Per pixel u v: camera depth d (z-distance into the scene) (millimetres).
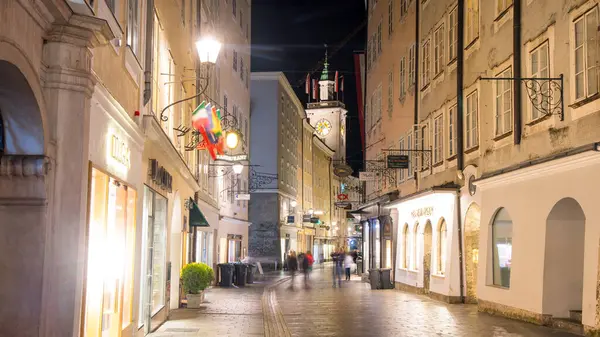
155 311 15867
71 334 7668
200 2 25109
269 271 56969
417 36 29609
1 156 7422
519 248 17516
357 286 34875
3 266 7430
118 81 10578
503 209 19094
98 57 9055
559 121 15438
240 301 24094
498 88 19656
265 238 58031
